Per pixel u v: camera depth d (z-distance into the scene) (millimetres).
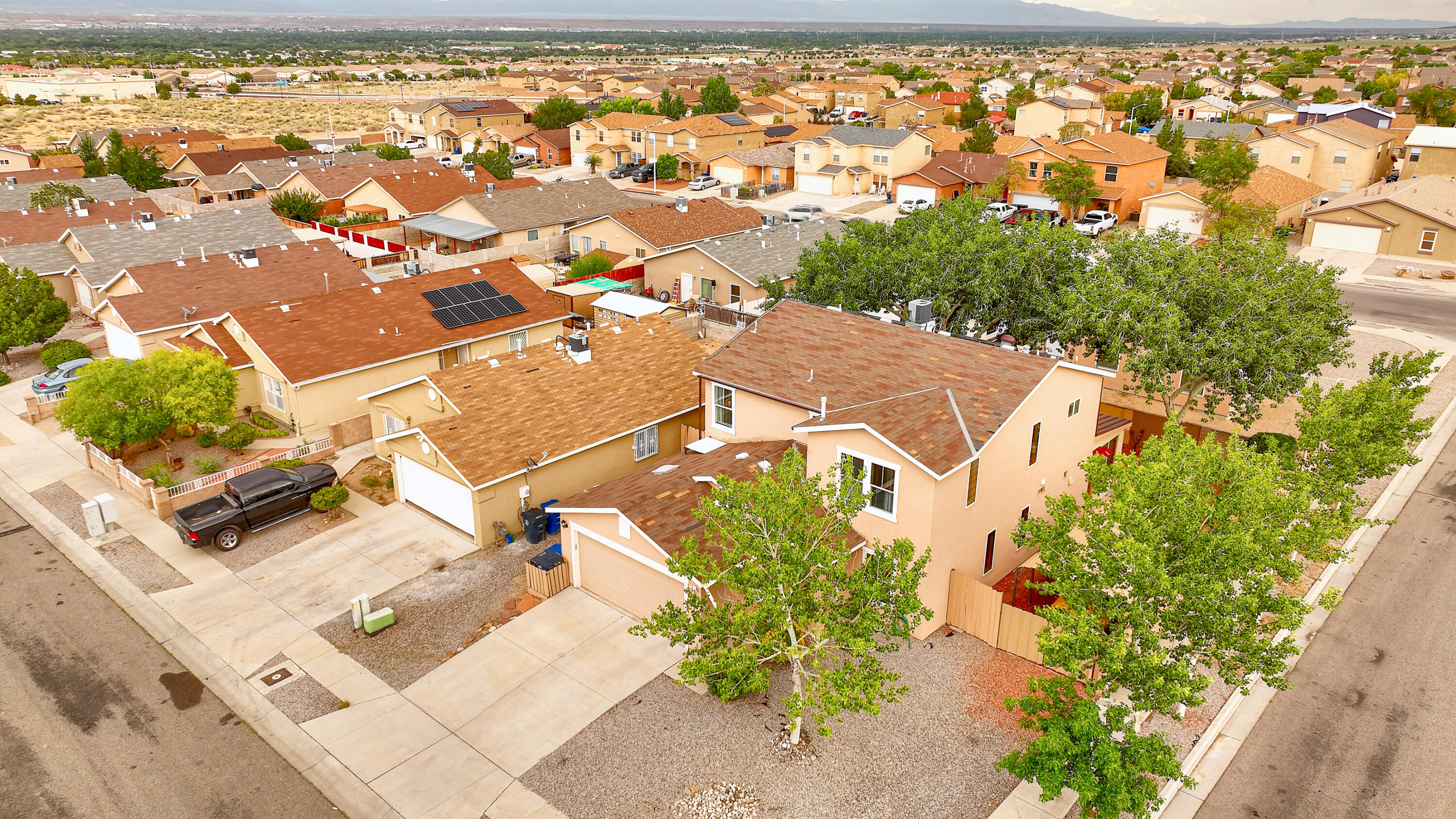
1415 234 61250
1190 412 33312
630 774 18078
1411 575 25109
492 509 27156
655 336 34969
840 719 19328
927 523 21156
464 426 28078
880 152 88438
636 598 23406
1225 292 29234
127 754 18906
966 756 18453
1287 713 19906
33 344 44344
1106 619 17344
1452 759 18453
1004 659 21625
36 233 55969
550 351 32531
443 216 67125
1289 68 164125
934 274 33500
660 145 103438
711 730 19266
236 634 23000
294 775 18344
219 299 41938
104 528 27734
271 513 28141
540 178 101562
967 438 21703
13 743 19156
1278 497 17953
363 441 34938
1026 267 33469
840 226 56125
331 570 25953
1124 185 74562
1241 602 15891
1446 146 76000
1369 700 20250
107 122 138375
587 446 28938
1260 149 82500
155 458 33094
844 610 17516
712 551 21453
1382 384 24406
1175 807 17281
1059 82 169500
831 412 24375
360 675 21375
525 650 22203
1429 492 30078
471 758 18656
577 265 53688
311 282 45250
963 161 84938
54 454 33844
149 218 52188
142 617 23734
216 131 133500
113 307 39531
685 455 27672
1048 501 18562
